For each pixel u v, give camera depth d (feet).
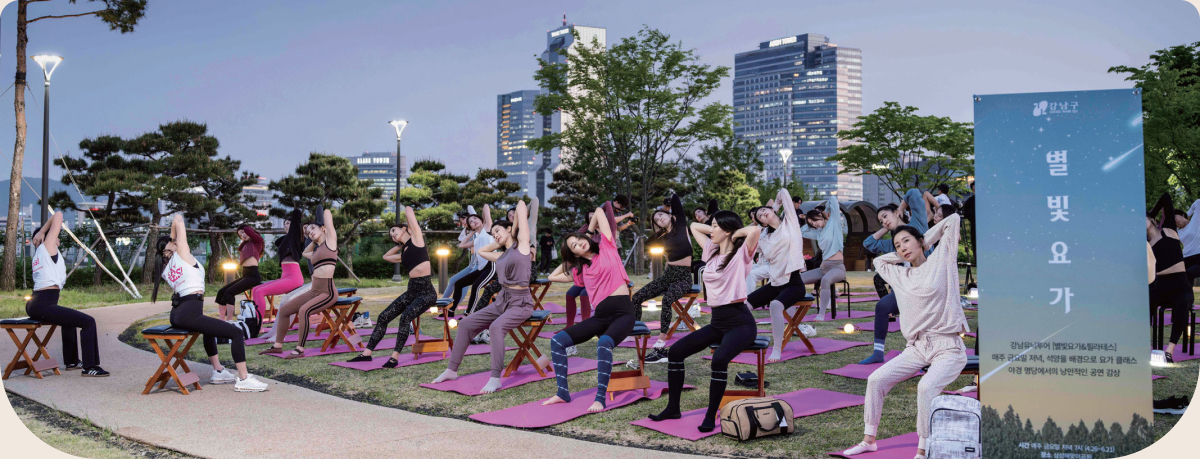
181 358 22.41
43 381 23.32
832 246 36.70
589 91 79.87
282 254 36.65
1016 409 12.77
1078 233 12.63
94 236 70.23
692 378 23.15
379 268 87.04
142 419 18.29
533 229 26.61
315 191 83.35
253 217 86.33
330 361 27.22
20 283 65.92
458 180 102.01
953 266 14.26
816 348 28.14
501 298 23.02
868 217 87.51
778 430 16.30
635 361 25.27
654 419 17.70
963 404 13.61
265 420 18.20
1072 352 12.57
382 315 26.71
